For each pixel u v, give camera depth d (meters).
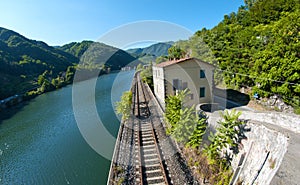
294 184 4.65
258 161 6.59
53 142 14.88
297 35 11.99
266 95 14.70
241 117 9.35
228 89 20.67
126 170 8.27
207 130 9.71
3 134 18.06
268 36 16.91
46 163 11.71
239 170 7.12
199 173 7.81
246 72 17.61
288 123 7.20
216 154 8.27
